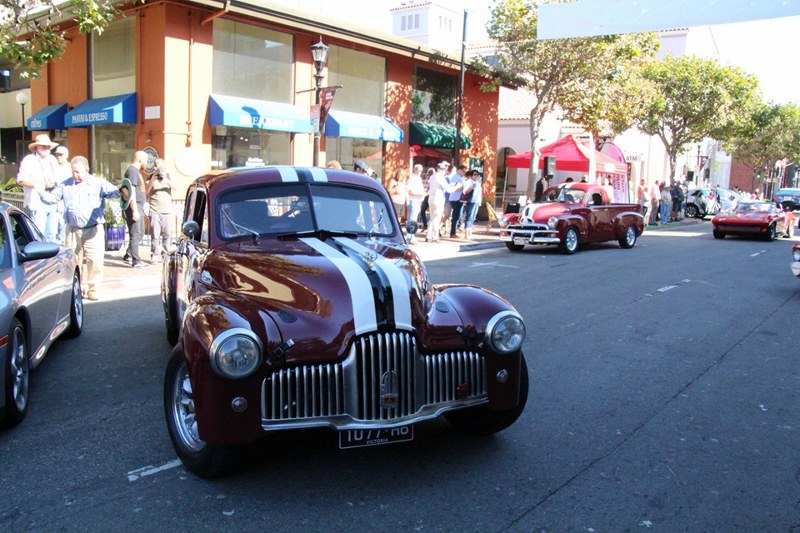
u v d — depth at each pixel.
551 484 3.99
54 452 4.31
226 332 3.53
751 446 4.66
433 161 22.89
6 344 4.45
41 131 20.36
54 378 5.86
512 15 19.67
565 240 16.17
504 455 4.40
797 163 60.88
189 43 15.45
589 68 19.88
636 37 20.48
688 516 3.65
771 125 49.03
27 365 5.02
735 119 34.72
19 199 14.14
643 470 4.22
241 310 3.78
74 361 6.38
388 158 20.91
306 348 3.67
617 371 6.41
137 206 11.91
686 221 31.94
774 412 5.36
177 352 4.05
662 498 3.85
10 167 23.75
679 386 5.99
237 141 16.77
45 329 5.74
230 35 16.34
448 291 4.46
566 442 4.64
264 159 17.44
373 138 19.50
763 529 3.53
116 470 4.06
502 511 3.65
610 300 10.04
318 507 3.64
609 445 4.61
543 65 20.14
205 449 3.82
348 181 5.42
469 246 16.62
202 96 15.81
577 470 4.19
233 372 3.49
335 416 3.68
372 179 5.58
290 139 17.94
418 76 22.02
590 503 3.77
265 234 4.97
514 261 14.66
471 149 24.44
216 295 4.05
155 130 15.54
